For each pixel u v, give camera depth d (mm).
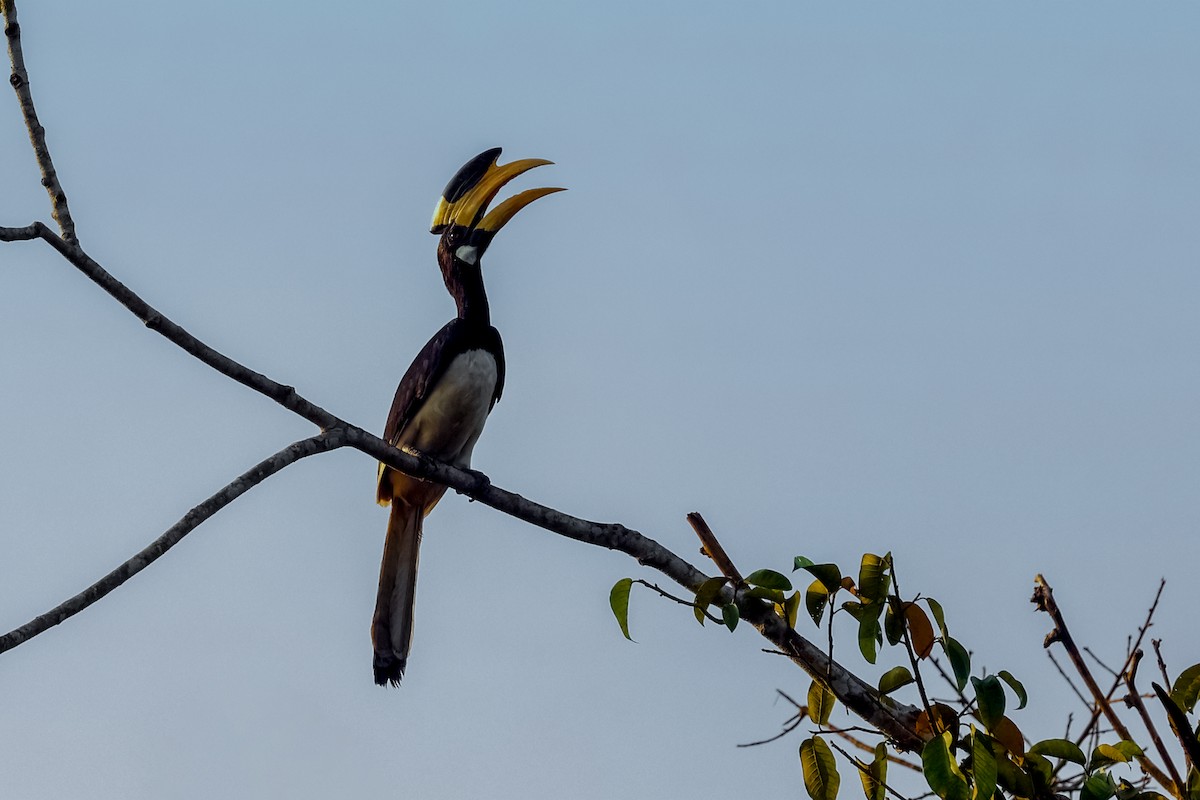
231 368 8781
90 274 8281
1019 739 8227
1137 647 8367
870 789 8672
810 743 8914
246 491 8273
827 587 8602
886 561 8555
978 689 7949
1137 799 7922
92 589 7305
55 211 8477
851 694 9289
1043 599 8562
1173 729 7672
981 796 7867
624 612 8812
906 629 8391
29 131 8539
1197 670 8312
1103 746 8141
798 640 9398
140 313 8438
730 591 9016
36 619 7062
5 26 8578
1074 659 8367
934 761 7988
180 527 7805
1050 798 8156
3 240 7887
